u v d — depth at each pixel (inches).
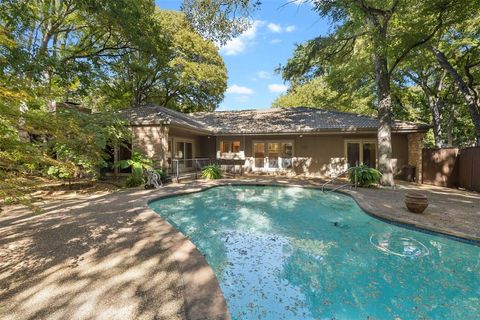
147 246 168.1
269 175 637.9
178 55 911.0
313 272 158.1
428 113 968.3
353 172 449.1
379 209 277.6
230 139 693.9
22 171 125.5
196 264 140.6
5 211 266.4
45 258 150.6
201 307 102.0
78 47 623.8
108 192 383.9
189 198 379.9
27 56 390.6
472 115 502.6
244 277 151.8
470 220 232.5
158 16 824.9
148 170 437.4
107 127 393.7
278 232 234.1
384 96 464.8
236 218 284.4
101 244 171.6
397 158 577.0
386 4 414.6
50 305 105.8
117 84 851.4
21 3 427.5
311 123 610.9
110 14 472.7
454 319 115.7
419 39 436.5
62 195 360.5
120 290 117.2
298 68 546.6
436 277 152.3
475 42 525.3
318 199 381.1
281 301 128.3
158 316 99.0
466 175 428.5
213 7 387.2
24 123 120.4
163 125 516.4
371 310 122.0
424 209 257.8
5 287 119.7
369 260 174.2
